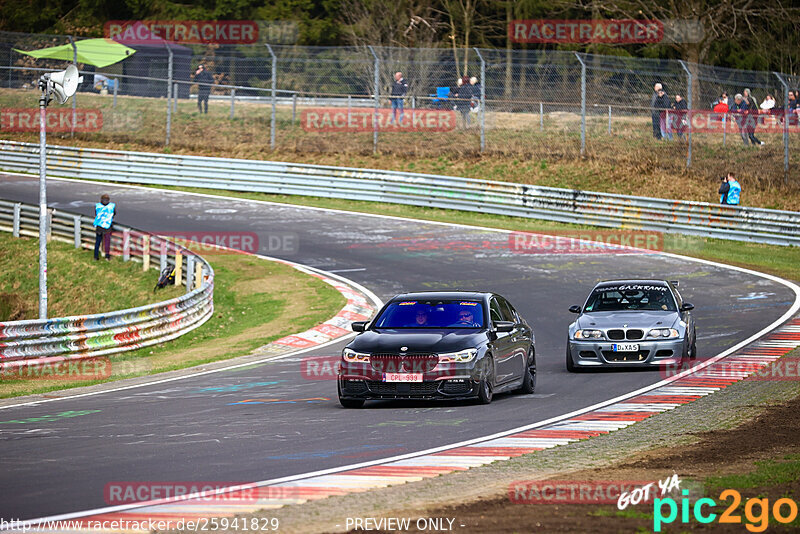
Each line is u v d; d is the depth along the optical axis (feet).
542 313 209.15
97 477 80.28
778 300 215.72
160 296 255.29
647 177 356.79
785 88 345.72
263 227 315.17
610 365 146.72
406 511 66.13
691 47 495.00
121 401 130.00
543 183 362.12
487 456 87.61
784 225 293.02
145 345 195.93
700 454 86.12
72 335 180.55
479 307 128.16
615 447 91.15
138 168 384.27
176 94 432.66
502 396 129.18
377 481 77.51
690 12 499.51
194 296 216.95
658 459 84.43
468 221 326.65
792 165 355.56
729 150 370.53
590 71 447.83
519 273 253.44
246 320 221.87
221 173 374.84
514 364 127.44
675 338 145.07
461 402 122.62
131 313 193.06
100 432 104.12
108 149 407.64
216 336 210.18
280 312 222.69
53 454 91.20
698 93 422.41
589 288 235.40
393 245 290.97
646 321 147.54
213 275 235.81
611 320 149.28
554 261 268.62
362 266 264.93
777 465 79.87
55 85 193.26
